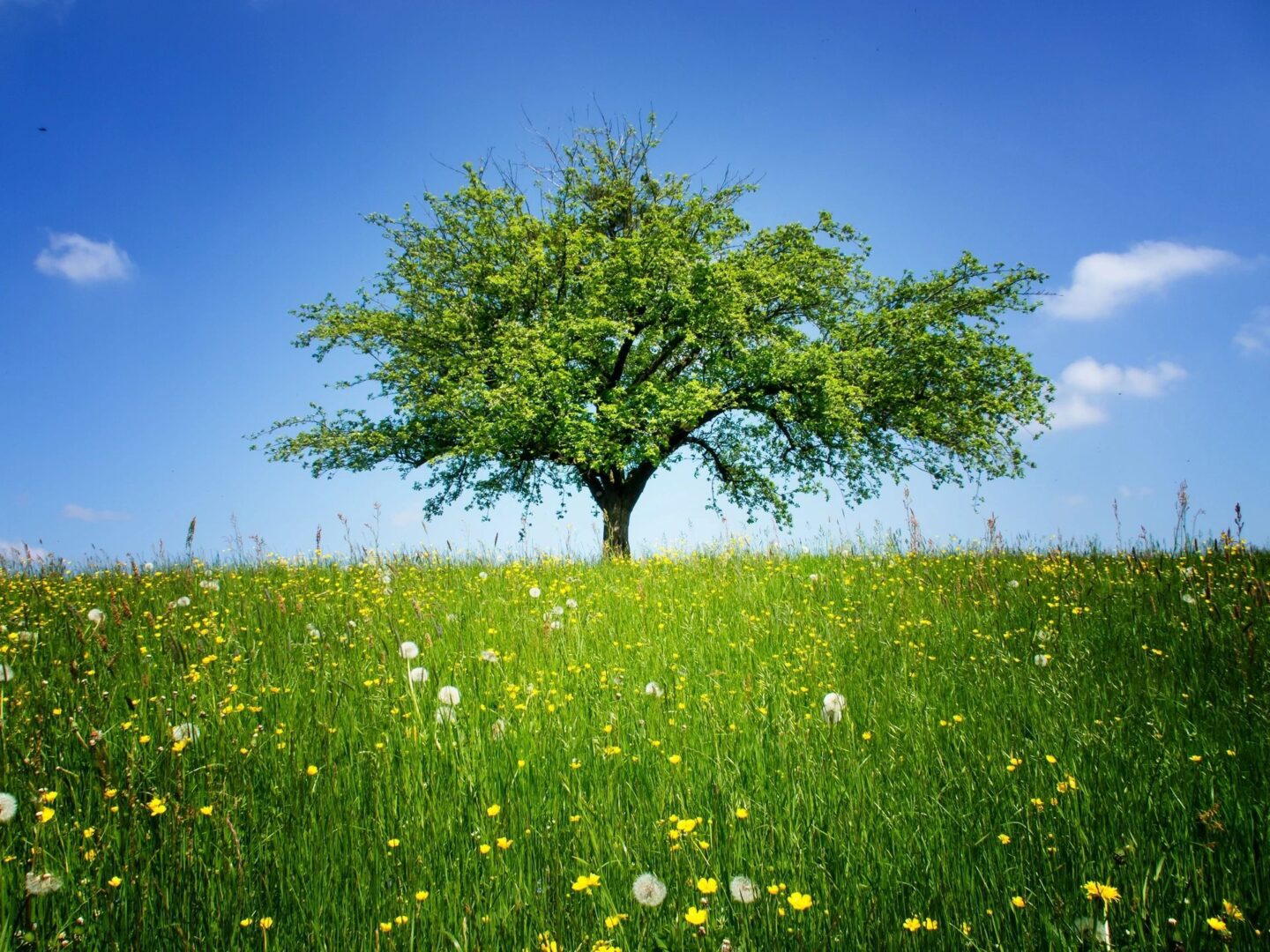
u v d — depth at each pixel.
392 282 21.16
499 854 2.94
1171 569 8.18
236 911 2.62
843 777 3.65
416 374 20.19
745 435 21.67
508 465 20.98
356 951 2.47
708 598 8.08
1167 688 4.80
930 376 20.44
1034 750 3.96
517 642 6.13
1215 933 2.32
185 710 4.36
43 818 2.90
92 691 4.62
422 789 3.46
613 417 19.02
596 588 8.74
